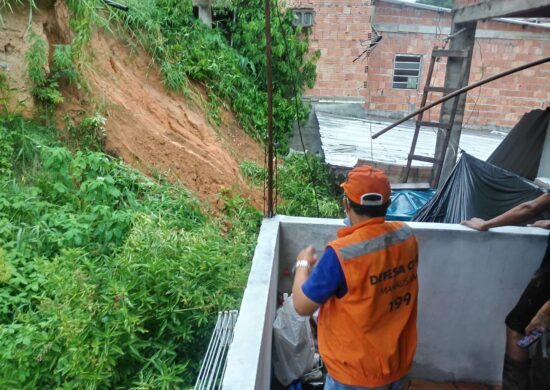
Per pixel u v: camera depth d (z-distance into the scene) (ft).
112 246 12.39
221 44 30.04
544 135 22.79
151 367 9.08
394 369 6.20
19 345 8.80
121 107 19.13
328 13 38.32
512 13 21.59
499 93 46.98
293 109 31.14
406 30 45.21
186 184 19.44
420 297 9.64
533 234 9.26
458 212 18.19
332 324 6.13
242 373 5.23
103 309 8.96
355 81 39.93
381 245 5.92
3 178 14.02
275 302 9.48
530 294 8.86
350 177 6.13
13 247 11.84
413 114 15.49
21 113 16.14
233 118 28.58
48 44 17.04
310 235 9.89
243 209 19.56
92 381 7.95
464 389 9.96
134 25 22.68
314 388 9.42
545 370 8.55
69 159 15.05
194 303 9.80
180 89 24.11
